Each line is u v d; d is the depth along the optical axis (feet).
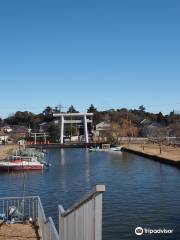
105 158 345.10
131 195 140.15
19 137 614.34
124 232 86.58
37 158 300.61
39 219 55.11
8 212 67.46
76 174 224.12
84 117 583.99
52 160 330.95
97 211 18.44
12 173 234.58
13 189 168.96
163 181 182.70
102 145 490.49
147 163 284.82
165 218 99.76
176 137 533.96
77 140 599.16
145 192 147.84
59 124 616.39
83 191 158.61
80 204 21.54
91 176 212.23
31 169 246.68
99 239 18.43
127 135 626.23
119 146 484.74
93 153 416.26
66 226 27.22
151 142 521.65
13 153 327.88
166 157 290.97
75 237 23.75
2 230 54.13
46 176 216.54
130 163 289.53
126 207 115.96
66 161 319.47
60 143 549.54
